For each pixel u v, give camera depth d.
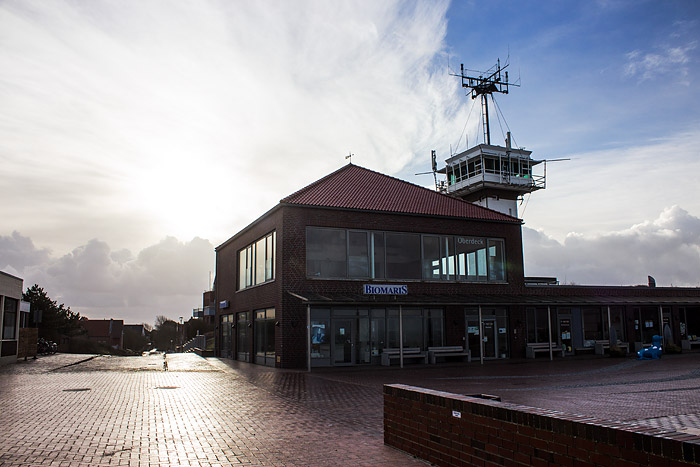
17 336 26.20
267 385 16.14
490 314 27.73
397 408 7.57
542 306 29.27
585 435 4.53
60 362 25.98
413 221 26.33
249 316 28.45
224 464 6.80
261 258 26.97
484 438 5.75
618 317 31.69
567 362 25.19
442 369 22.22
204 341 46.56
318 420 9.98
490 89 53.38
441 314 26.27
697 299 33.97
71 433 8.62
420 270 26.31
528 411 5.25
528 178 47.84
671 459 3.83
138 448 7.63
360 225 25.00
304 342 23.09
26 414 10.39
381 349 24.39
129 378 17.91
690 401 12.63
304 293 23.08
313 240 24.16
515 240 29.14
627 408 11.61
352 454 7.25
